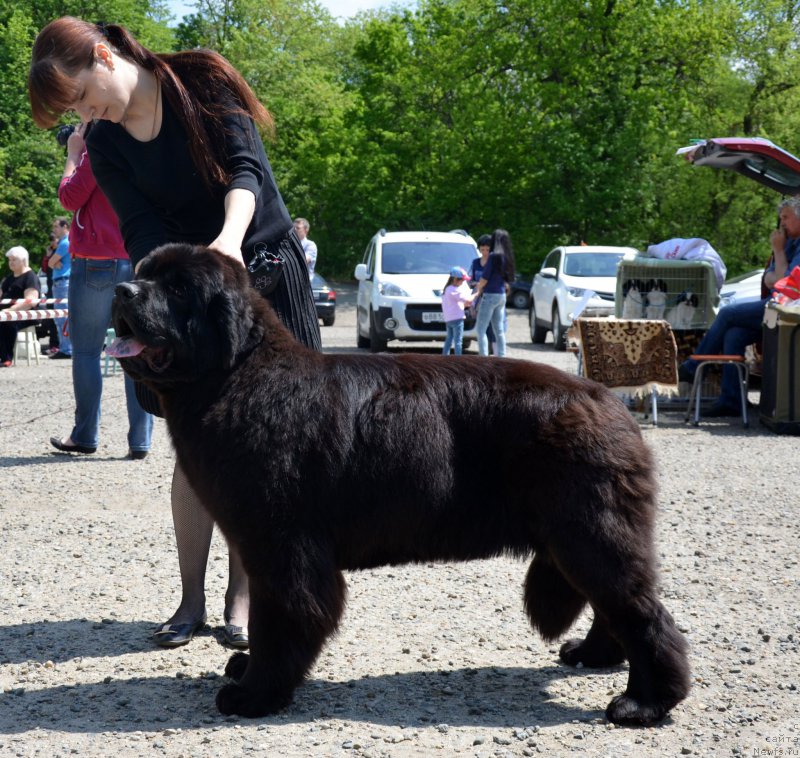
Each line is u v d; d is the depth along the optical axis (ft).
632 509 10.69
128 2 134.51
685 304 37.04
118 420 34.86
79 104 12.21
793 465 26.99
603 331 33.04
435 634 14.07
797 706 11.40
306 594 10.69
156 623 14.64
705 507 22.02
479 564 17.75
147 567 17.42
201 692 12.00
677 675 10.80
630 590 10.59
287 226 13.50
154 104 12.75
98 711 11.40
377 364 11.40
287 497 10.64
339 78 187.73
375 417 10.92
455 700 11.70
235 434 10.69
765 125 112.78
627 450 10.85
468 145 114.32
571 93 105.50
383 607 15.29
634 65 106.22
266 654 11.00
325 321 82.12
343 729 10.79
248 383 10.90
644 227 112.16
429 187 120.06
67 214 120.37
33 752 10.23
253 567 10.80
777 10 110.42
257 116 13.42
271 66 143.43
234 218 12.22
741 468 26.58
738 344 34.55
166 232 13.66
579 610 12.14
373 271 59.11
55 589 16.19
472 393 11.10
